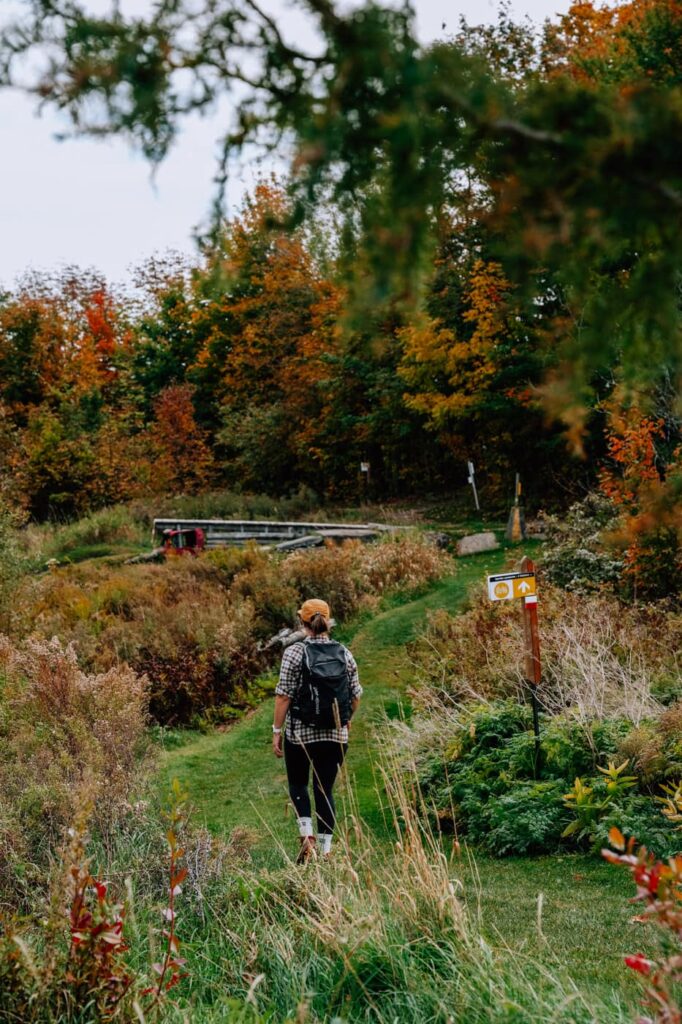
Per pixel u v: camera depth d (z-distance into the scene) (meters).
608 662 9.43
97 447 33.56
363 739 10.23
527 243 1.38
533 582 7.92
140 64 1.41
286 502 34.56
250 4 1.42
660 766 6.93
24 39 1.41
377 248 1.39
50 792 5.58
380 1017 3.71
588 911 5.26
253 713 12.29
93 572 19.58
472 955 4.01
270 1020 3.78
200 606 15.49
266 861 6.23
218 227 1.51
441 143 1.37
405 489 35.50
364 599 16.98
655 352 1.54
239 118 1.46
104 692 6.96
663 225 1.38
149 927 4.32
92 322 50.28
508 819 6.90
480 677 10.19
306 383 36.78
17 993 3.38
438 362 26.62
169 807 6.12
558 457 26.91
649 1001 2.71
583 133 1.33
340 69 1.37
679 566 12.34
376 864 6.04
